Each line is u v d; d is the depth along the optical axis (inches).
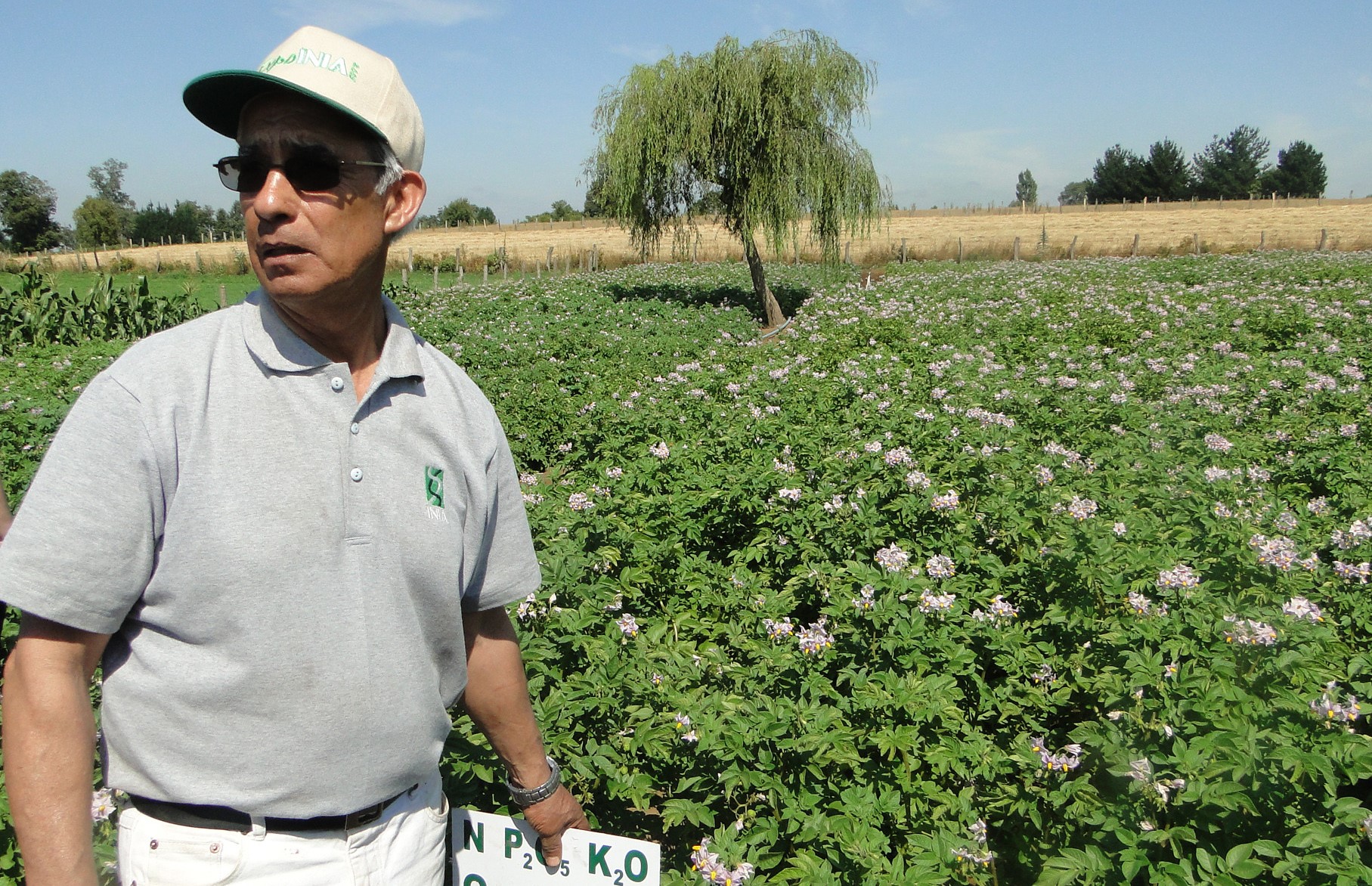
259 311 75.7
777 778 141.7
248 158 74.5
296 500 72.9
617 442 392.5
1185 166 4347.9
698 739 146.5
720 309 1069.8
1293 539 239.6
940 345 650.8
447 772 135.3
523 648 166.9
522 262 1902.1
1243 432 376.2
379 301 83.4
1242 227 2421.3
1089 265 1450.5
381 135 76.6
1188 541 239.5
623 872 99.6
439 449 81.9
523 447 445.7
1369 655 167.6
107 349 718.5
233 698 72.4
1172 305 788.0
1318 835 118.0
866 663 175.2
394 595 77.8
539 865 102.0
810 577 222.5
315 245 73.6
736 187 1088.8
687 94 1050.1
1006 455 313.9
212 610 71.1
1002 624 190.2
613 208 1172.5
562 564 194.4
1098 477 303.6
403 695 79.2
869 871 130.6
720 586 223.0
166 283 1690.5
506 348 721.6
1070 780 151.3
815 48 1047.6
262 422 73.0
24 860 66.6
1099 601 203.3
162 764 73.9
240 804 74.2
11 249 3750.0
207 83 74.9
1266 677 157.9
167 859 75.3
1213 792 124.8
